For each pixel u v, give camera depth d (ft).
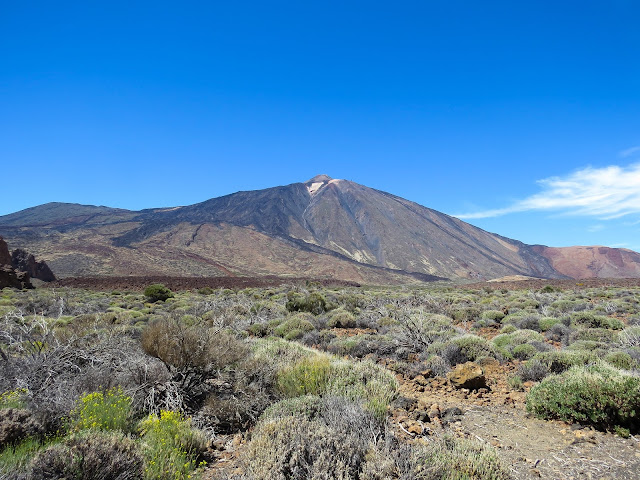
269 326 52.29
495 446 16.58
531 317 52.06
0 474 12.01
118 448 13.08
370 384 21.80
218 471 14.55
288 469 12.94
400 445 14.51
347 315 55.47
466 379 25.30
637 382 18.44
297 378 22.61
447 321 49.49
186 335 21.30
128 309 84.43
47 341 24.57
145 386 20.38
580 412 18.94
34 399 18.12
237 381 21.53
